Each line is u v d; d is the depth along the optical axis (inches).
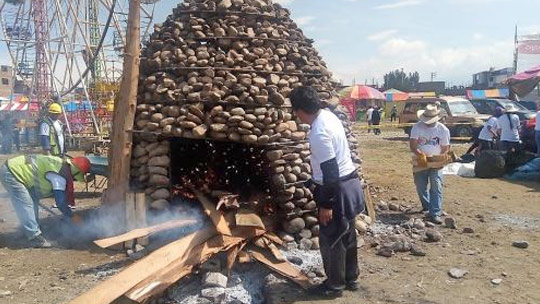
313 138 164.9
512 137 489.7
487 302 171.6
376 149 755.4
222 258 198.1
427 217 287.3
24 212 239.8
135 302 162.2
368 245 233.3
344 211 169.2
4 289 188.4
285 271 189.5
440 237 243.8
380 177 454.3
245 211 219.1
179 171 273.0
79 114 944.3
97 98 919.7
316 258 212.2
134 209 231.9
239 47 243.8
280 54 250.1
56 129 353.1
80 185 425.1
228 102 228.5
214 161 283.0
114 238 196.4
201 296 175.6
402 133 1137.4
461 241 244.1
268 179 258.7
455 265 208.7
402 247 225.8
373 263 209.2
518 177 449.4
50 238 257.0
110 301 152.2
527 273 200.5
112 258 223.9
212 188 263.3
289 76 248.4
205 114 230.2
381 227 264.2
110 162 246.4
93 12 897.5
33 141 960.9
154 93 241.9
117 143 243.3
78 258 224.8
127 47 242.7
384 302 170.9
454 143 813.2
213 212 212.2
